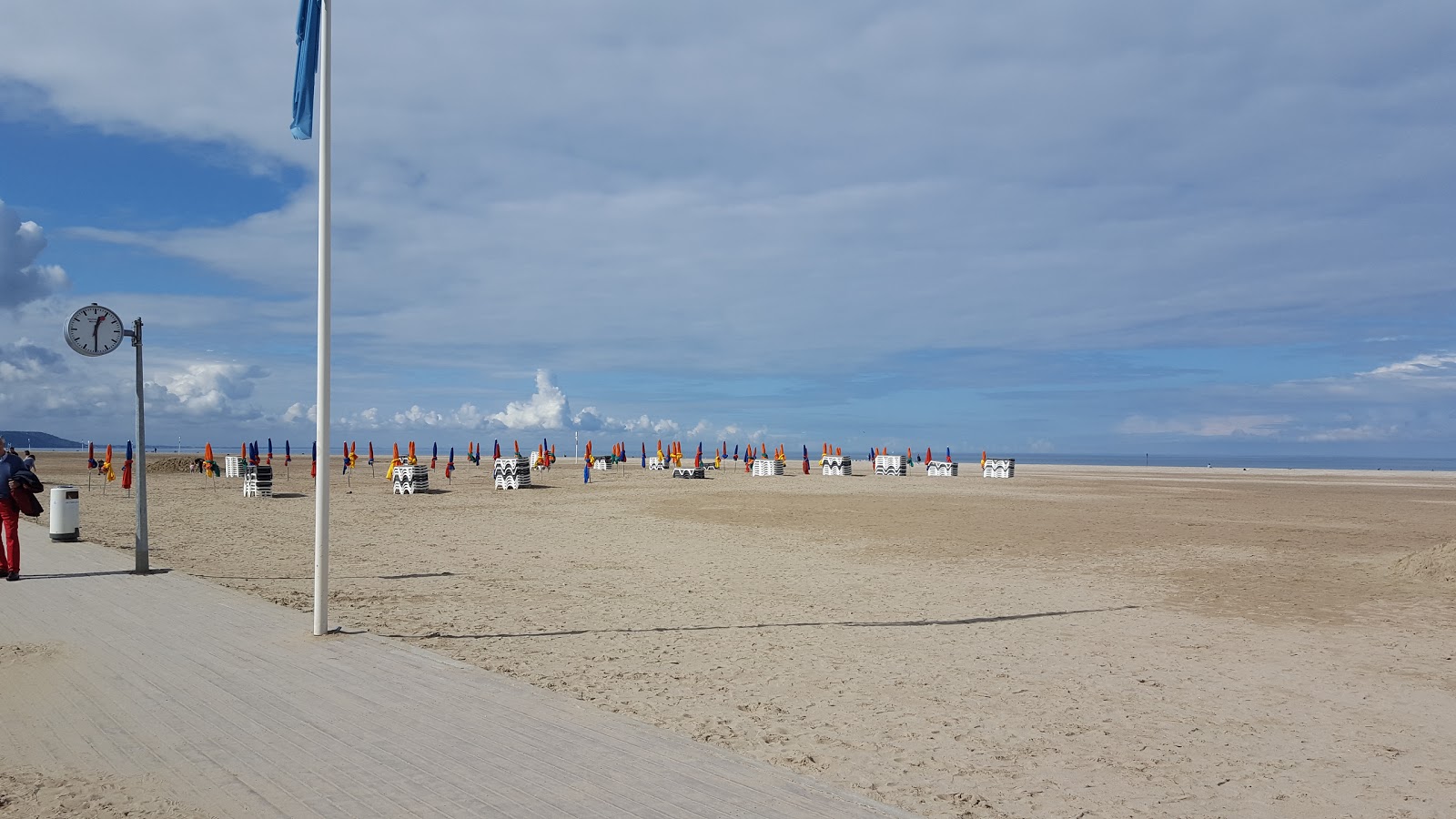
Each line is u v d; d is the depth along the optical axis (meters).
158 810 4.64
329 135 9.21
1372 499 36.72
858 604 12.12
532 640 9.55
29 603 10.73
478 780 5.10
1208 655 9.18
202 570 14.46
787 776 5.28
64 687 7.01
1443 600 12.77
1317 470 82.56
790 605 12.00
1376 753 6.15
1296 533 22.25
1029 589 13.59
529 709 6.58
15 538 12.60
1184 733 6.55
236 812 4.61
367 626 10.05
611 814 4.60
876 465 60.00
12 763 5.32
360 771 5.23
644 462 68.50
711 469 68.38
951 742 6.27
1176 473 68.06
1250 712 7.14
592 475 55.47
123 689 6.96
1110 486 45.81
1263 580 14.65
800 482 47.47
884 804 4.88
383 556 17.06
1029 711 7.09
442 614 11.02
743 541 20.00
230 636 8.97
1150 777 5.62
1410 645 9.75
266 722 6.16
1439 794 5.38
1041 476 59.91
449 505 30.69
